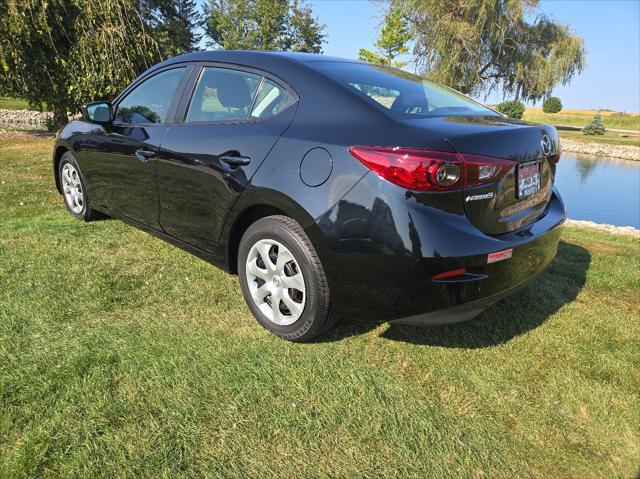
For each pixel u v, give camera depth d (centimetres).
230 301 297
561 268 403
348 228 212
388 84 268
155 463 171
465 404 216
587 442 199
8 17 990
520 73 2919
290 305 249
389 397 216
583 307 322
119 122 355
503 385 231
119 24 1110
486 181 211
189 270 337
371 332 271
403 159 200
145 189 325
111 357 228
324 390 217
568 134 3853
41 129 1390
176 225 309
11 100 2509
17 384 204
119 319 266
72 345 236
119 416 191
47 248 358
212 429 189
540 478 180
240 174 252
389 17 2947
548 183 266
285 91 257
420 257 202
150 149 312
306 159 227
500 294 229
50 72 1082
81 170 400
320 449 184
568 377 240
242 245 266
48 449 173
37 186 565
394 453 185
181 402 202
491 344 267
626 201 1292
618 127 5209
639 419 214
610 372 247
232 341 252
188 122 298
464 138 207
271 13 4181
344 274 219
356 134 219
